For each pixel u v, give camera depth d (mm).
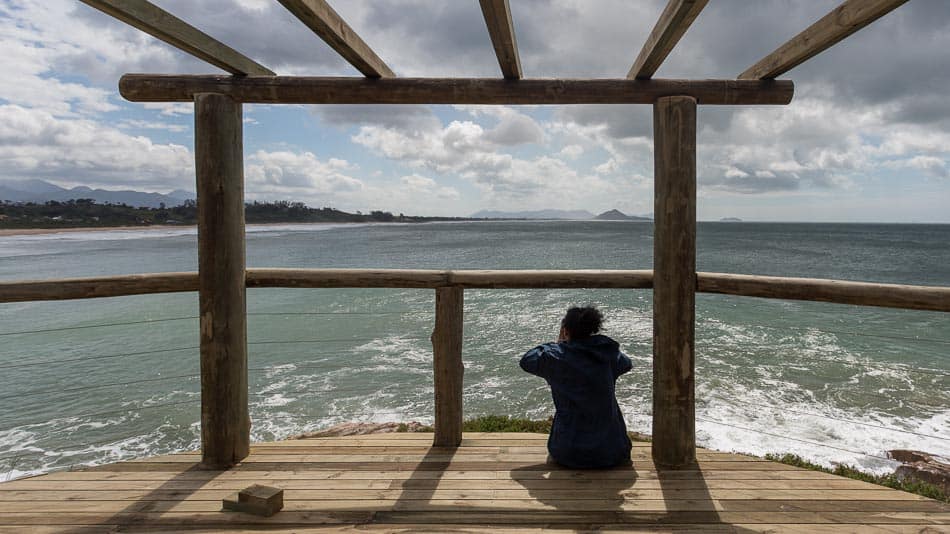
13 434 7039
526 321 13836
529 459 2857
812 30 2168
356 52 2383
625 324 13234
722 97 2682
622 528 2156
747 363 10055
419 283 2934
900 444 6578
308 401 8164
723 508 2316
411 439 3172
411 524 2195
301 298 17891
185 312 15773
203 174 2693
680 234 2650
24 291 2559
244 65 2736
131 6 1953
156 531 2162
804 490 2488
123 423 7414
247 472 2729
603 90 2697
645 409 7375
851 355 10625
